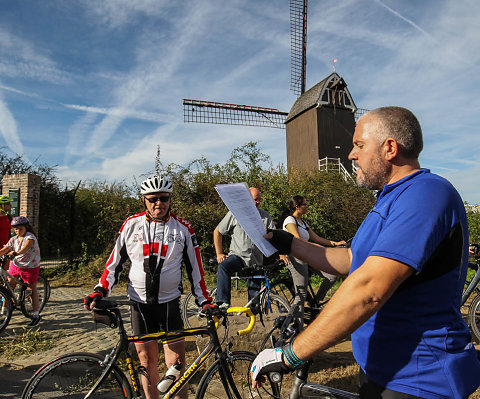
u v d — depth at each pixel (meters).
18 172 15.54
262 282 4.97
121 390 2.37
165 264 2.71
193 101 25.97
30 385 2.31
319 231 10.87
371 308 1.17
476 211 13.80
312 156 24.70
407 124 1.43
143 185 2.77
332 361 3.97
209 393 2.55
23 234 5.72
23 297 5.61
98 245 11.55
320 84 25.66
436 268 1.27
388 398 1.30
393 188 1.41
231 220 4.96
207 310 2.60
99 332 5.25
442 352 1.26
